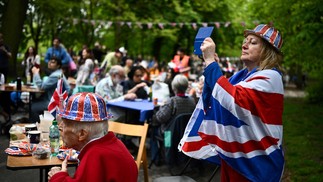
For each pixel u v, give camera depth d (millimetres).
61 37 18562
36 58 10102
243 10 19156
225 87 2256
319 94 14094
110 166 1995
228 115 2258
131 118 5902
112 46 21562
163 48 22172
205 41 2406
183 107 4988
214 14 19016
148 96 6883
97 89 6148
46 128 3365
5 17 12320
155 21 16562
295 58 10641
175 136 4750
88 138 2080
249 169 2264
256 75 2303
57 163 2645
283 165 2332
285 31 9258
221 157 2299
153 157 5301
